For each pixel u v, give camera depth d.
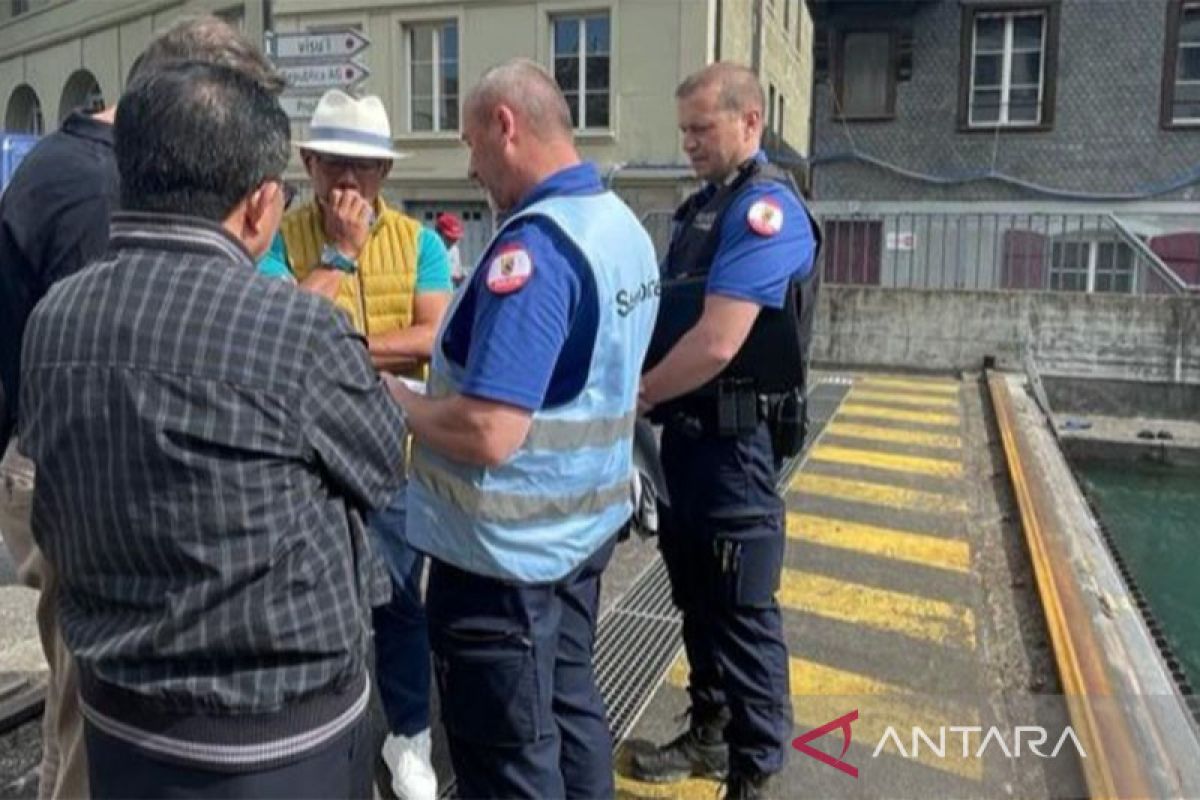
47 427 1.43
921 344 10.70
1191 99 14.57
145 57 1.84
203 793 1.43
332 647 1.48
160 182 1.42
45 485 1.46
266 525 1.40
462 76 15.29
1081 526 5.05
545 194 1.94
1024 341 10.41
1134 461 9.30
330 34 5.20
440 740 2.97
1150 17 14.50
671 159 14.32
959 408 8.50
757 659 2.48
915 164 15.47
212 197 1.44
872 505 5.55
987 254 15.05
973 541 4.96
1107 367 10.20
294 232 2.67
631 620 3.92
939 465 6.46
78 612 1.50
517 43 14.91
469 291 1.90
